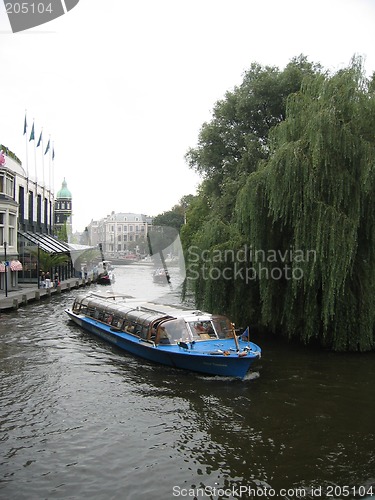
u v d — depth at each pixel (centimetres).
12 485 805
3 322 2355
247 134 2738
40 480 823
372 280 1578
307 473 852
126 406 1172
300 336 1745
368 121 1558
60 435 1001
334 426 1049
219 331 1555
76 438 987
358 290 1617
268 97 2686
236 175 2567
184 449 942
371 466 875
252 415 1113
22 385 1330
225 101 2925
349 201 1523
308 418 1093
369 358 1579
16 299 2766
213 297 1836
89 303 2206
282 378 1382
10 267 3406
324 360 1558
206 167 3006
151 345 1518
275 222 1683
